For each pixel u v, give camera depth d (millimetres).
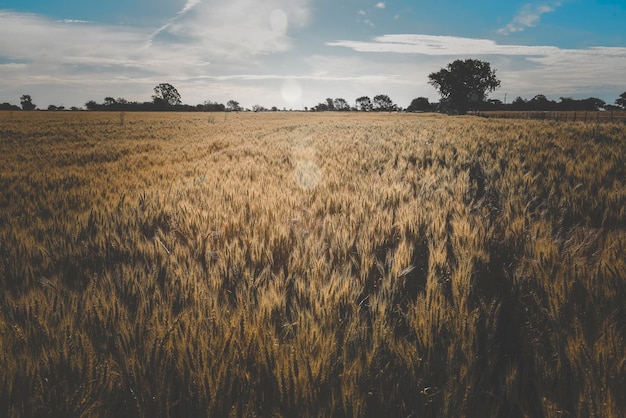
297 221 5430
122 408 2049
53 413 1890
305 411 1893
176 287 3211
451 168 9820
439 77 112562
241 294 3086
